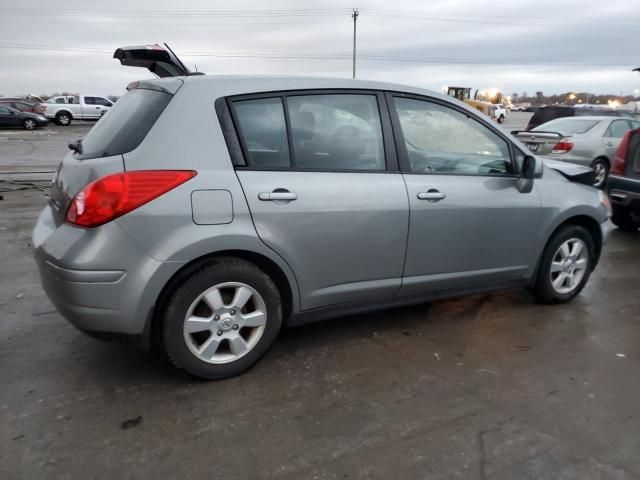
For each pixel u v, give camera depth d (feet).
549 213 12.91
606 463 7.78
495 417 8.86
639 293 15.12
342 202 10.18
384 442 8.16
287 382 9.86
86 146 10.18
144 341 9.16
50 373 9.97
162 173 8.74
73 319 8.82
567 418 8.87
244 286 9.61
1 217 22.36
